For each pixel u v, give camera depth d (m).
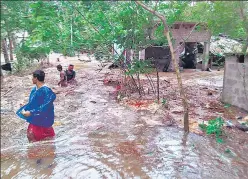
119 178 4.46
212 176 4.48
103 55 10.16
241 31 4.69
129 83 10.59
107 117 7.73
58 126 7.04
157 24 9.20
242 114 7.73
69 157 5.26
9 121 7.71
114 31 9.14
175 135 6.24
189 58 19.97
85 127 6.93
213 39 17.72
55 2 8.56
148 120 7.37
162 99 9.57
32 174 4.69
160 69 17.86
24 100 10.02
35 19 9.07
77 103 9.31
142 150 5.50
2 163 5.11
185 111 6.34
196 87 12.15
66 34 9.41
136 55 9.95
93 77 14.68
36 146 5.76
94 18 9.18
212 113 7.84
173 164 4.89
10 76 15.53
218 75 16.36
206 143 5.79
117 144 5.82
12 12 12.81
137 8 8.62
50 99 5.68
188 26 16.02
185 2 8.07
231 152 5.36
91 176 4.56
